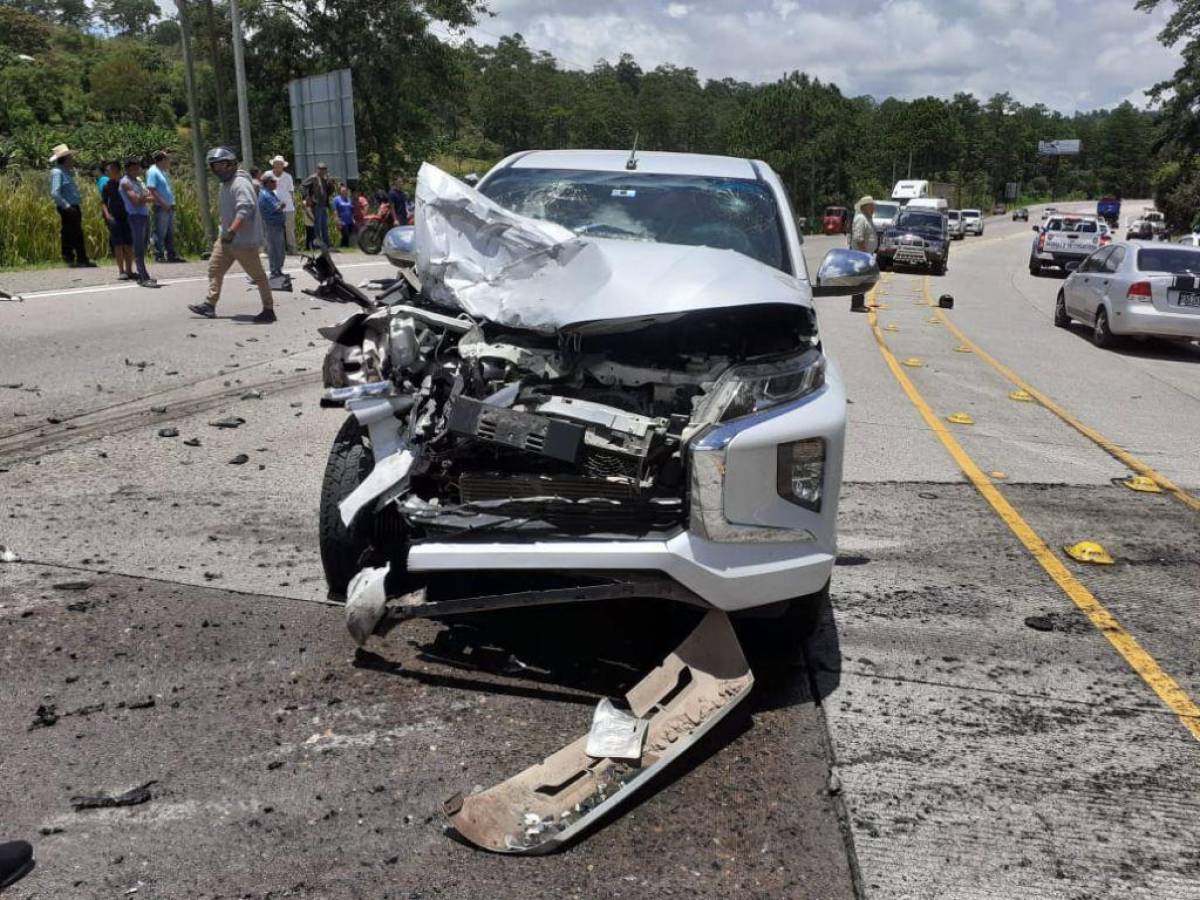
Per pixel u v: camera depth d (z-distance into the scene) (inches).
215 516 203.3
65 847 102.3
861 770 127.2
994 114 6737.2
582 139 5128.0
